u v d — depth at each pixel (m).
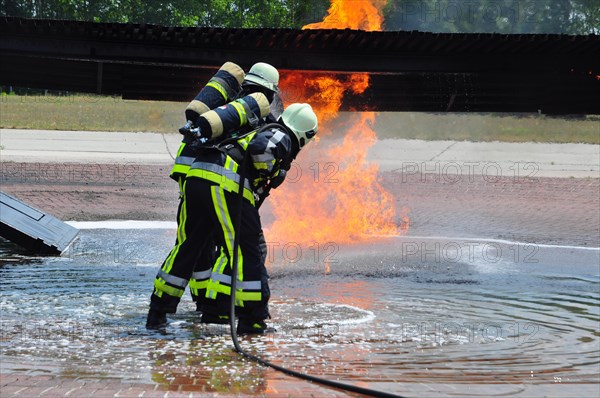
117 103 43.84
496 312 8.14
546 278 10.87
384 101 14.38
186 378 5.01
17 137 35.03
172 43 13.02
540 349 6.36
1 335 6.35
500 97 14.29
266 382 4.98
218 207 6.88
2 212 12.70
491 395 4.79
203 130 6.78
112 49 12.92
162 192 23.47
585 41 13.13
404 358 5.89
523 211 21.58
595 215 20.70
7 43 12.66
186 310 7.86
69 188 23.19
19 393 4.40
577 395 4.84
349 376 5.25
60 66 13.57
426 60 13.66
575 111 14.27
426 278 10.55
